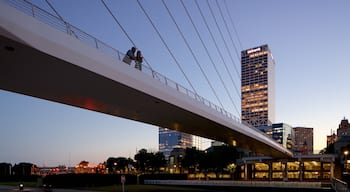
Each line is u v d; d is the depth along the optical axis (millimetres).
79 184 77812
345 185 35938
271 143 76188
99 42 23312
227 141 67812
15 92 26484
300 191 66000
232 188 73312
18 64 20188
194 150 120875
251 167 114875
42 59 19484
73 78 23188
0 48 17781
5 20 16406
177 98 33000
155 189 68562
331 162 101188
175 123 42906
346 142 110375
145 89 27766
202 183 77625
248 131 58469
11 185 85875
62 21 20344
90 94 27328
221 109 47438
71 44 20469
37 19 18359
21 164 163125
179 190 66500
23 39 17344
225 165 112438
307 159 104875
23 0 17875
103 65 22906
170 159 169375
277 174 109625
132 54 27250
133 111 34406
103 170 177750
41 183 74250
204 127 47719
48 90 25875
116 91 26875
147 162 131375
